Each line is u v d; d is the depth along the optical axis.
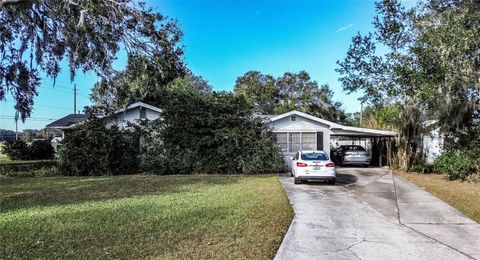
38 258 6.16
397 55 18.41
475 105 16.45
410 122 20.70
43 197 12.49
